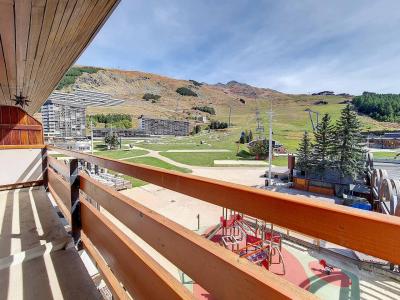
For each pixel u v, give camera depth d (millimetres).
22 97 6793
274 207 592
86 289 1582
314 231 509
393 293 5938
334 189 16844
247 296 607
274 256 7445
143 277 1053
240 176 23969
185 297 779
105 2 2592
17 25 2740
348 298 5832
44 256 1960
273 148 41625
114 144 46062
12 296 1513
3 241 2162
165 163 31266
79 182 2078
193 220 12336
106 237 1500
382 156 30703
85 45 3816
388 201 9914
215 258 713
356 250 443
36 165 4059
